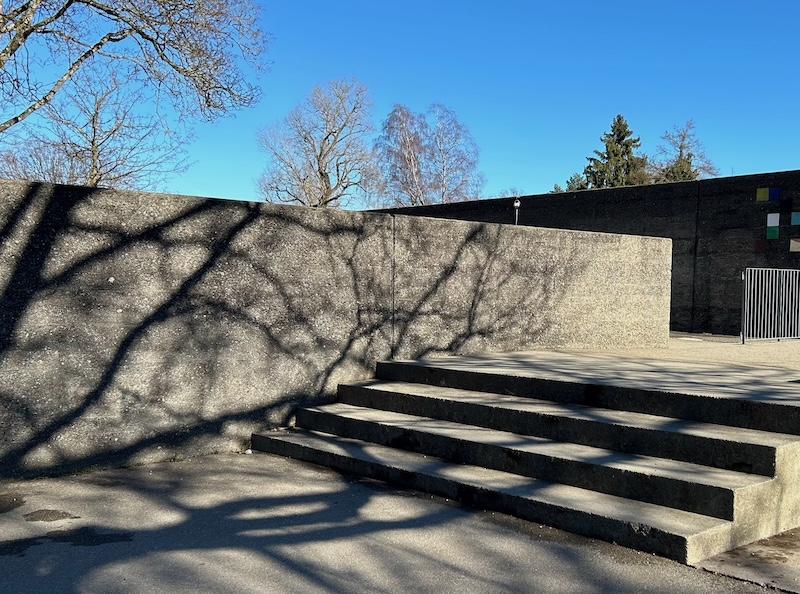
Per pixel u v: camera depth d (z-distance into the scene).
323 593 3.79
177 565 4.17
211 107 14.29
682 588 3.87
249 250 7.25
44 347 6.05
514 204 23.39
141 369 6.58
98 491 5.71
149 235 6.60
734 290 18.08
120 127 19.39
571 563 4.22
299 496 5.59
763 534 4.68
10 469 5.91
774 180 17.33
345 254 8.01
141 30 13.25
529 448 5.69
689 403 5.78
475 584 3.91
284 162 52.19
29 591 3.79
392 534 4.71
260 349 7.35
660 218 19.67
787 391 5.98
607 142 58.88
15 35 12.06
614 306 10.95
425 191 56.06
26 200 5.93
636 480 4.95
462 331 9.15
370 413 7.27
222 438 7.11
